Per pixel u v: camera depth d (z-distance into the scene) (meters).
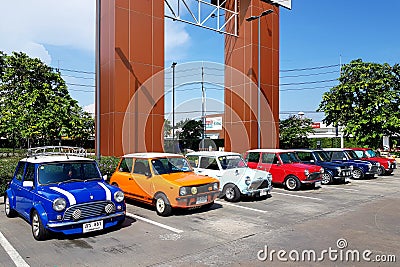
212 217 8.07
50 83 19.31
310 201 10.26
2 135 19.33
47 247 5.84
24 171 7.46
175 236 6.48
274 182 12.97
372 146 22.20
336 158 16.62
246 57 19.33
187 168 9.44
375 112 21.80
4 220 7.73
